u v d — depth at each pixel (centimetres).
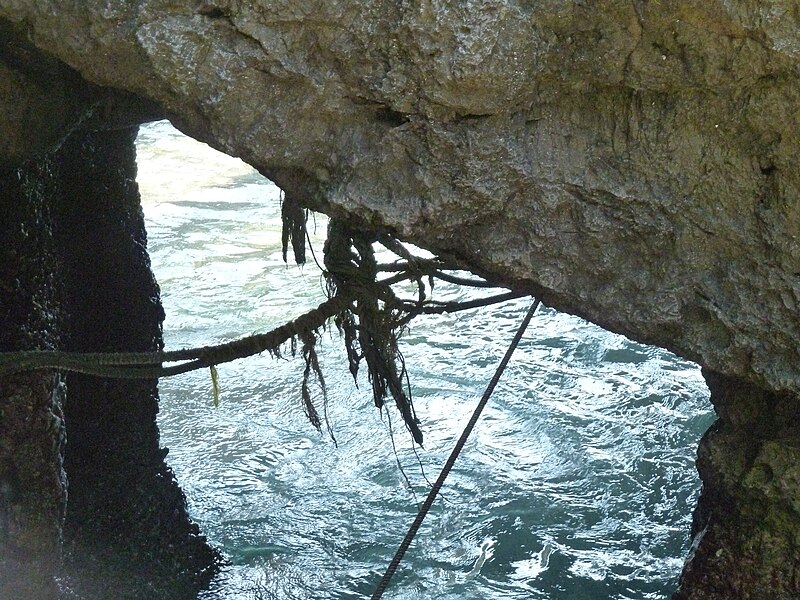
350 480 972
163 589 732
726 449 545
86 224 707
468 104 436
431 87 430
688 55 434
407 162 455
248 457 1011
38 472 565
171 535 764
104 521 707
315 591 794
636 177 469
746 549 541
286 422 1085
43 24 412
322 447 1034
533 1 424
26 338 571
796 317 477
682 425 1075
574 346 1275
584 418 1095
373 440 1046
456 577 819
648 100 457
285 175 464
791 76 430
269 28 420
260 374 1187
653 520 902
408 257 542
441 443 1041
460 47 421
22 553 563
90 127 568
